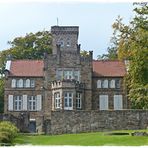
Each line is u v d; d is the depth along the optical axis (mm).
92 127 70625
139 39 67000
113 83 95062
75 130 70625
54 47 99188
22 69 96562
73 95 89938
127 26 68062
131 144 49594
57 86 91000
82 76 93562
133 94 69500
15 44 127562
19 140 57625
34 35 128000
